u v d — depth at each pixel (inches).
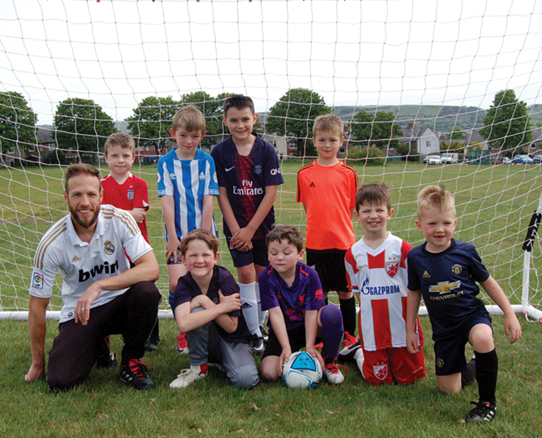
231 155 119.3
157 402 82.2
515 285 159.5
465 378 89.4
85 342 90.4
